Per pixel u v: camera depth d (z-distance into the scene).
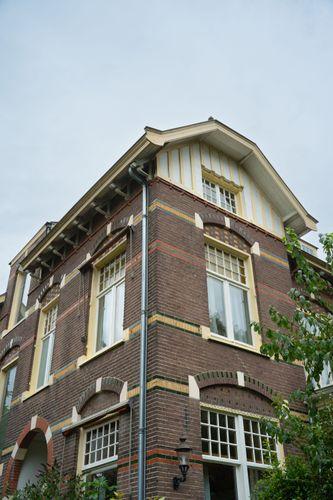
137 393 8.84
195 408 8.86
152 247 10.18
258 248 12.46
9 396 14.72
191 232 10.97
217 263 11.50
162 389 8.55
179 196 11.21
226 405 9.44
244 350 10.45
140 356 9.09
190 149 12.30
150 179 11.11
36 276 15.29
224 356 9.96
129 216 11.33
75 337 11.68
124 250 11.40
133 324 9.75
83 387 10.50
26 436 12.12
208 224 11.62
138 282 10.13
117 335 10.61
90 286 11.90
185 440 8.10
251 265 12.10
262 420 7.21
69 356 11.59
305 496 7.12
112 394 9.58
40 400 12.12
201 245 11.04
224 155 13.23
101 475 9.21
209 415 9.20
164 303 9.49
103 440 9.49
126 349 9.66
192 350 9.44
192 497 8.01
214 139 12.77
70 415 10.54
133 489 8.09
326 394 8.65
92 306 11.68
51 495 8.15
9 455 12.61
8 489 11.59
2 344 16.30
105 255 11.74
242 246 12.23
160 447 8.02
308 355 6.44
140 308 9.71
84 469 9.60
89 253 12.49
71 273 13.11
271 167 13.41
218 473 8.86
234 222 12.28
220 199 12.62
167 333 9.20
